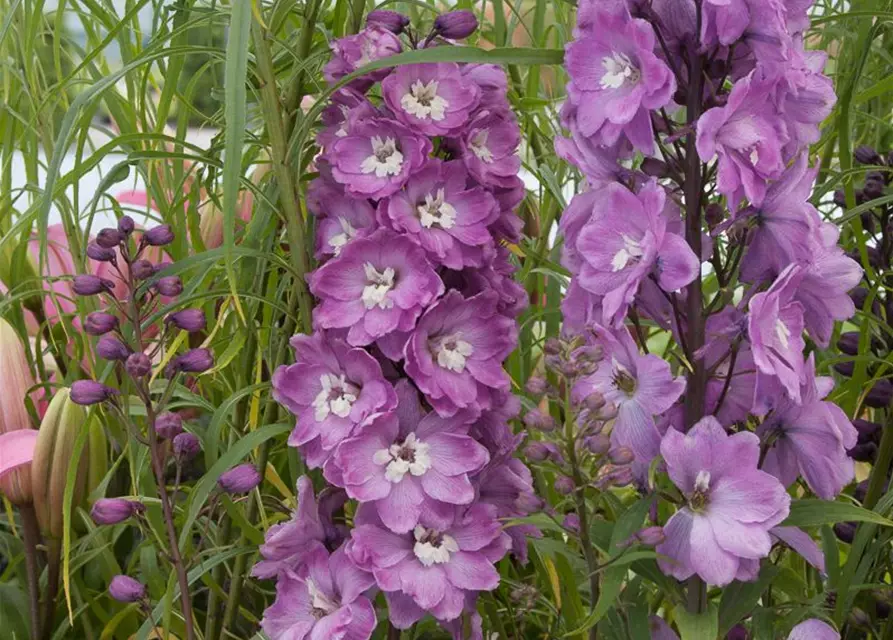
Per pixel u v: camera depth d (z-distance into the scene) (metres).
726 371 0.89
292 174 0.94
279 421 1.03
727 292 0.89
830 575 0.96
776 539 0.91
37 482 0.99
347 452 0.88
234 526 1.04
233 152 0.82
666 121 0.87
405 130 0.88
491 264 0.92
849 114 1.07
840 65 1.15
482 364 0.91
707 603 0.89
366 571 0.90
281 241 0.99
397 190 0.89
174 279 0.91
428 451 0.90
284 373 0.91
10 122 1.10
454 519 0.91
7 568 1.08
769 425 0.89
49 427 0.99
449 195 0.90
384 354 0.90
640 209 0.85
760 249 0.87
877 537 1.01
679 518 0.86
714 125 0.83
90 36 1.13
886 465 1.00
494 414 0.93
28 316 1.19
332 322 0.89
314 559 0.92
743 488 0.85
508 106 0.93
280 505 0.98
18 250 1.09
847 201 1.03
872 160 1.03
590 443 0.84
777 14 0.82
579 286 0.89
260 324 1.08
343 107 0.91
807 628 0.90
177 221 1.09
